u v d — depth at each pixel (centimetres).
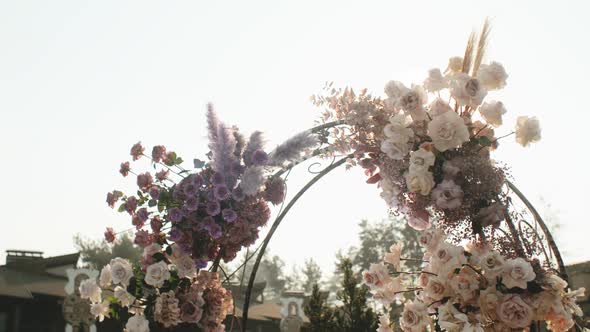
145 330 459
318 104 472
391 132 427
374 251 4550
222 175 481
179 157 500
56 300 1694
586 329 451
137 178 493
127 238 4778
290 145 474
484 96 412
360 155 462
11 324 1602
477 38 450
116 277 476
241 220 486
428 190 414
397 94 431
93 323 1514
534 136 419
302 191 518
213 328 483
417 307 401
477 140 423
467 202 417
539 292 393
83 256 4791
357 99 462
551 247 479
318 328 1172
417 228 448
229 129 489
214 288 492
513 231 430
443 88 427
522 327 387
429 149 423
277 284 7262
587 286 1565
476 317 386
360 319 1155
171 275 478
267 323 2280
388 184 442
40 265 1850
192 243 483
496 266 388
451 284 396
